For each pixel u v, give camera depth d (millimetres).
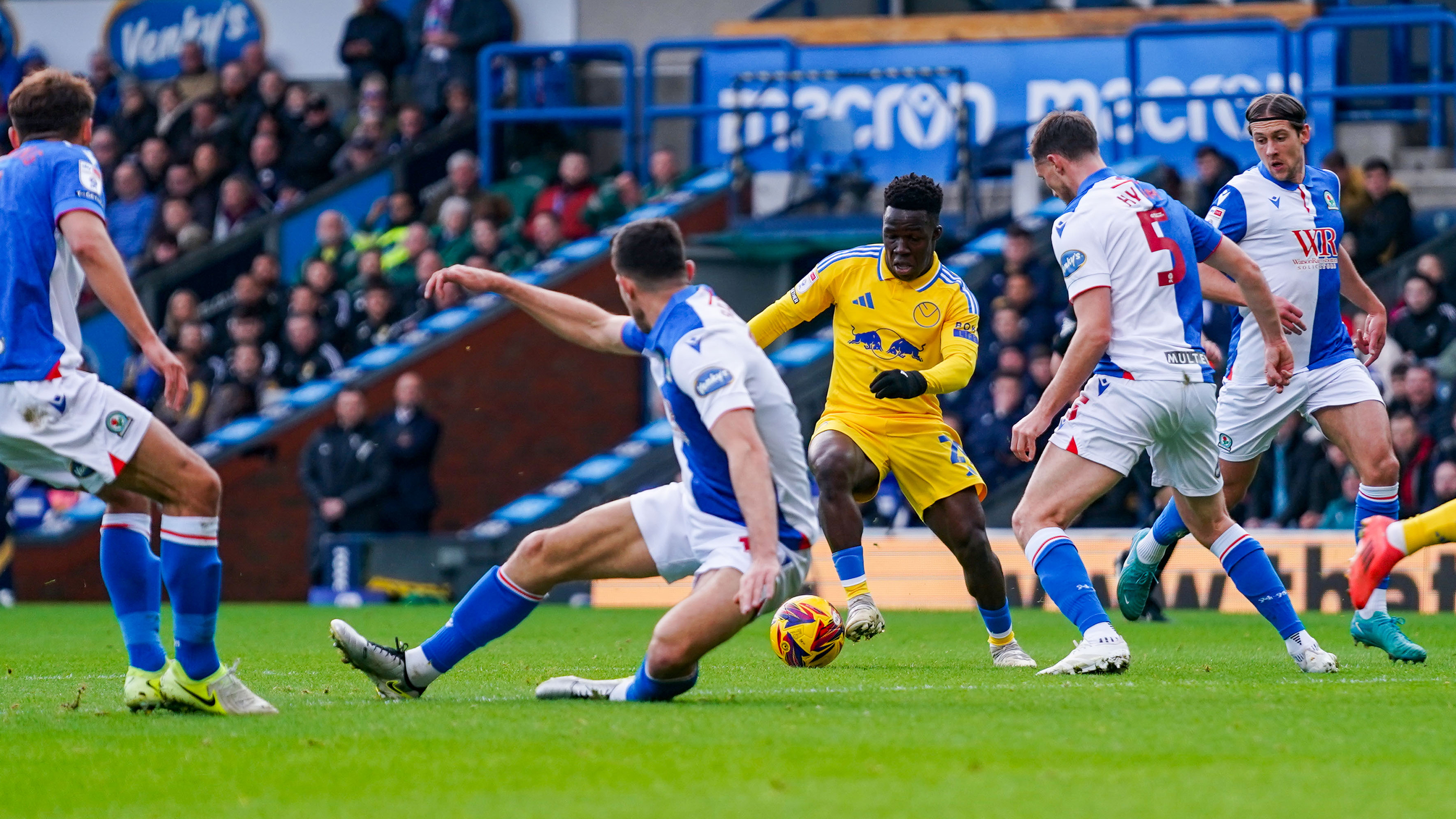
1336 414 25672
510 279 18391
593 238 62531
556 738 15688
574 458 59031
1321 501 45000
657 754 14711
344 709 18188
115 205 74250
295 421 56250
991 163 65375
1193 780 13398
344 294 62812
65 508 62719
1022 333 49469
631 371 59469
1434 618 38188
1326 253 25578
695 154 69250
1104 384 21812
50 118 18031
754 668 24172
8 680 23812
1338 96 59719
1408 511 44000
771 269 63875
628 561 18094
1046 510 22219
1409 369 44625
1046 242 53781
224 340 66688
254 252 68312
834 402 25562
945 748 15000
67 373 17312
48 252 17281
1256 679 21344
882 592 45656
